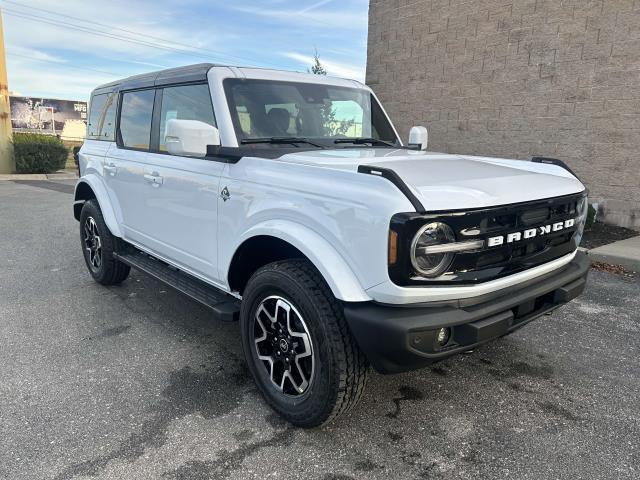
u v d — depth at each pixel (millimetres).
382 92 10977
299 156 2961
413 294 2242
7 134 16812
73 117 36750
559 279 2900
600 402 3082
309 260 2721
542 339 3986
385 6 10633
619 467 2475
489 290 2467
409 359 2275
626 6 7422
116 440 2615
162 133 3934
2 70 16438
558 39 8195
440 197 2287
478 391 3195
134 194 4227
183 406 2955
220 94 3322
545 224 2703
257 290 2830
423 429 2779
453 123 9820
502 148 9156
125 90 4586
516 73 8789
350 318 2344
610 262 6113
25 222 8562
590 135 8055
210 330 4070
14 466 2396
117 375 3311
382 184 2283
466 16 9320
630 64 7492
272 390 2871
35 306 4551
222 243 3188
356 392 2541
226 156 3113
